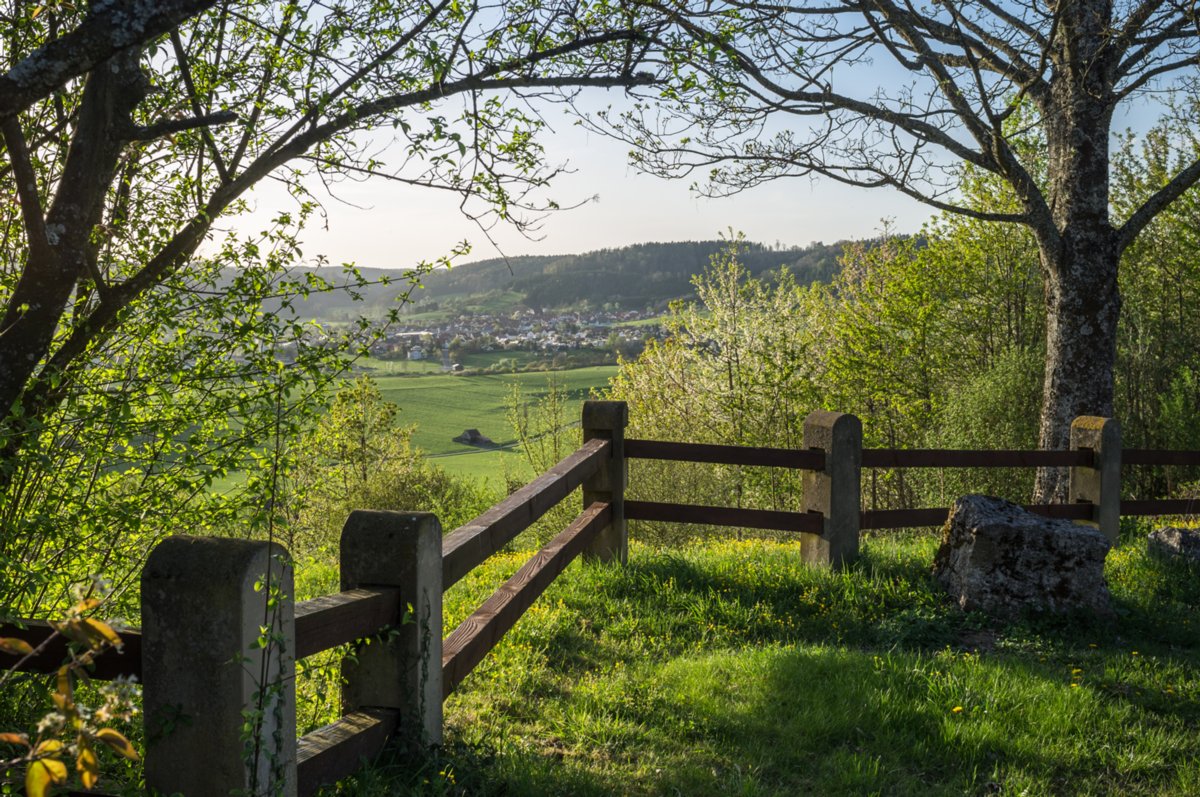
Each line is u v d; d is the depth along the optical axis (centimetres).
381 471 2892
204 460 467
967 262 2492
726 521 757
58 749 184
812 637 648
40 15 430
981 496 715
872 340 2612
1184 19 970
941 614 673
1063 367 1079
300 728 420
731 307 2750
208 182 513
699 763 436
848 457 743
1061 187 1079
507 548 2595
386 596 379
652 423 2891
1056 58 1062
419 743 388
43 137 455
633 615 665
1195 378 2128
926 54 933
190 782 280
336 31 463
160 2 282
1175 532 834
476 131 485
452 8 467
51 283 382
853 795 409
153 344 487
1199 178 1036
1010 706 505
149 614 280
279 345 482
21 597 441
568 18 491
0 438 383
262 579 284
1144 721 504
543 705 498
